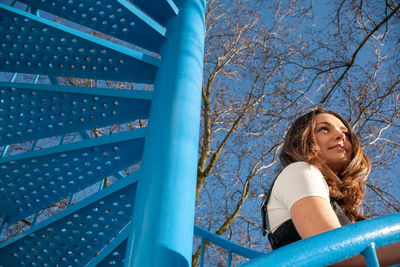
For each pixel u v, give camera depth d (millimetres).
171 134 1936
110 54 2615
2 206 2756
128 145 2457
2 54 2764
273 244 1294
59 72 2801
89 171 2605
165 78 2258
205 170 7789
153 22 2572
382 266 1121
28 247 2590
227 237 8117
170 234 1593
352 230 1041
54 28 2572
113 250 2303
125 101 2576
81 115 2689
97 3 2613
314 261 981
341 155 1612
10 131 2775
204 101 8398
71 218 2477
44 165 2562
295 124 1669
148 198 1712
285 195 1187
